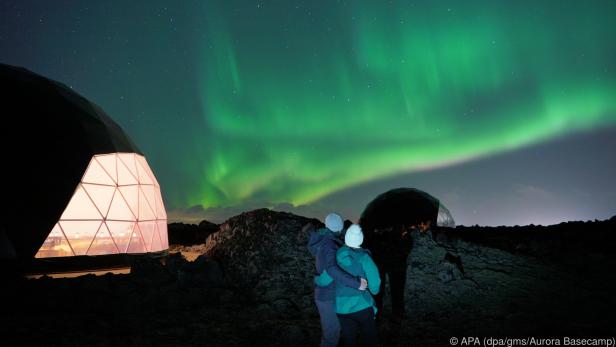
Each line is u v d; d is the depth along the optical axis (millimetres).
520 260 8836
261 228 9797
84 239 11227
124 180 12469
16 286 7594
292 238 9289
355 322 4406
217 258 9305
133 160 13086
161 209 13789
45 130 11141
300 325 6324
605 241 10969
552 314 6441
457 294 7230
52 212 10469
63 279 7980
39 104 11500
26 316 6438
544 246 10008
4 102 11109
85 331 5938
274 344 5715
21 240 10016
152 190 13562
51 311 6766
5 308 6805
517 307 6727
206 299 7477
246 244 9391
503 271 8250
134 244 12141
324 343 4594
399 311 6809
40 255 10320
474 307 6805
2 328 5941
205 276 8039
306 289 7672
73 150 11312
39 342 5496
